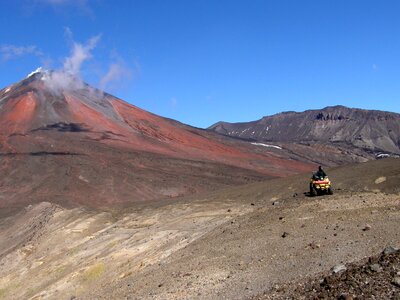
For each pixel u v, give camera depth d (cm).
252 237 1952
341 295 1054
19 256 3528
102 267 2659
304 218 2020
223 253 1872
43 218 4312
